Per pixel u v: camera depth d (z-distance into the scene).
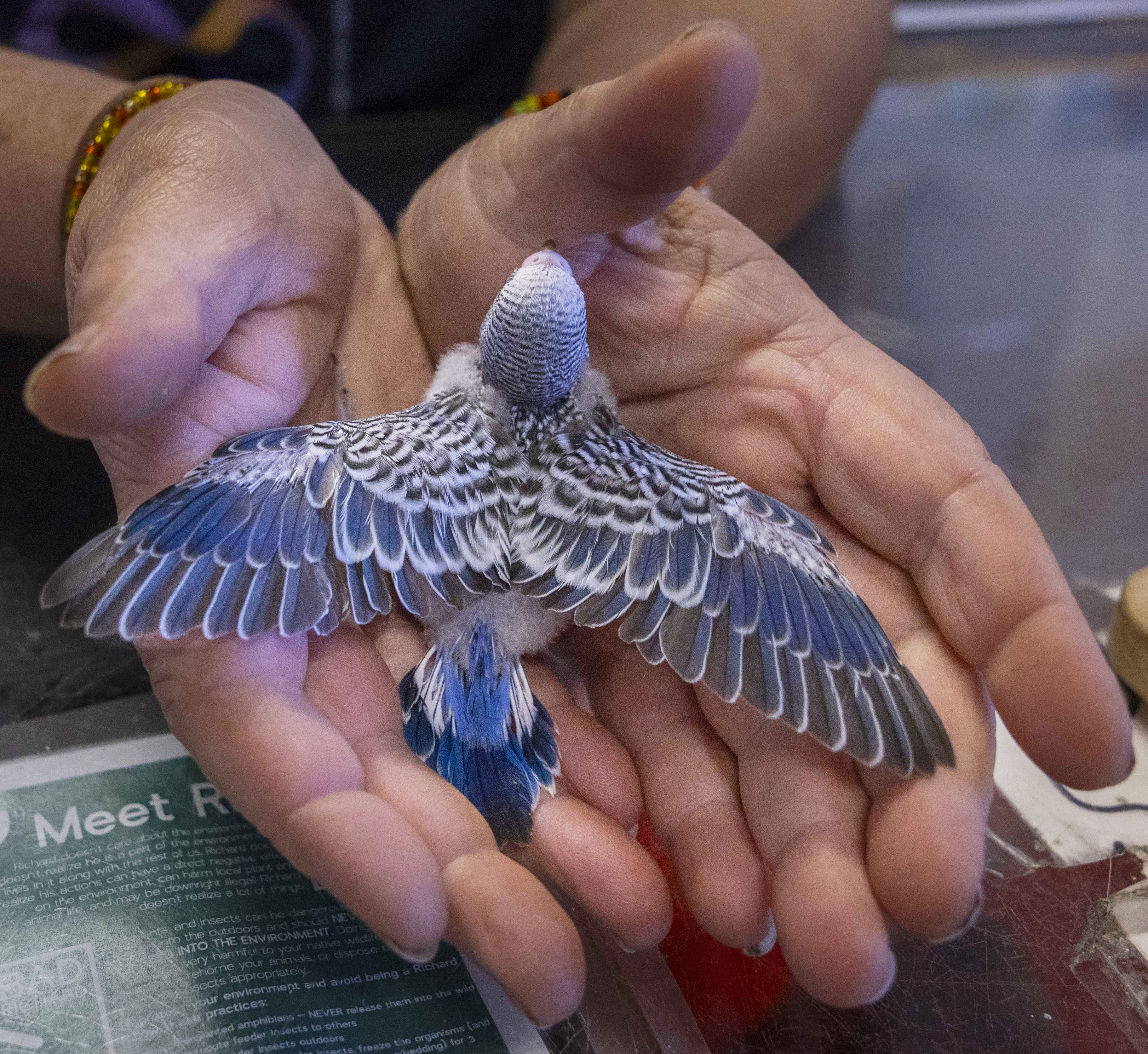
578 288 0.25
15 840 0.26
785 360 0.27
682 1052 0.23
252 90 0.29
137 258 0.22
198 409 0.24
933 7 0.61
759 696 0.23
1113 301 0.43
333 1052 0.23
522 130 0.26
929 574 0.25
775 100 0.39
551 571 0.24
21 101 0.32
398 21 0.43
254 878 0.25
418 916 0.20
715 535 0.24
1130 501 0.34
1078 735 0.22
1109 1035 0.24
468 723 0.24
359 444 0.24
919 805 0.22
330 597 0.23
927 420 0.25
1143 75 0.58
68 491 0.34
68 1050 0.23
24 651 0.30
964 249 0.46
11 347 0.36
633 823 0.24
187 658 0.22
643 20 0.41
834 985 0.21
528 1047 0.23
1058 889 0.26
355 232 0.29
